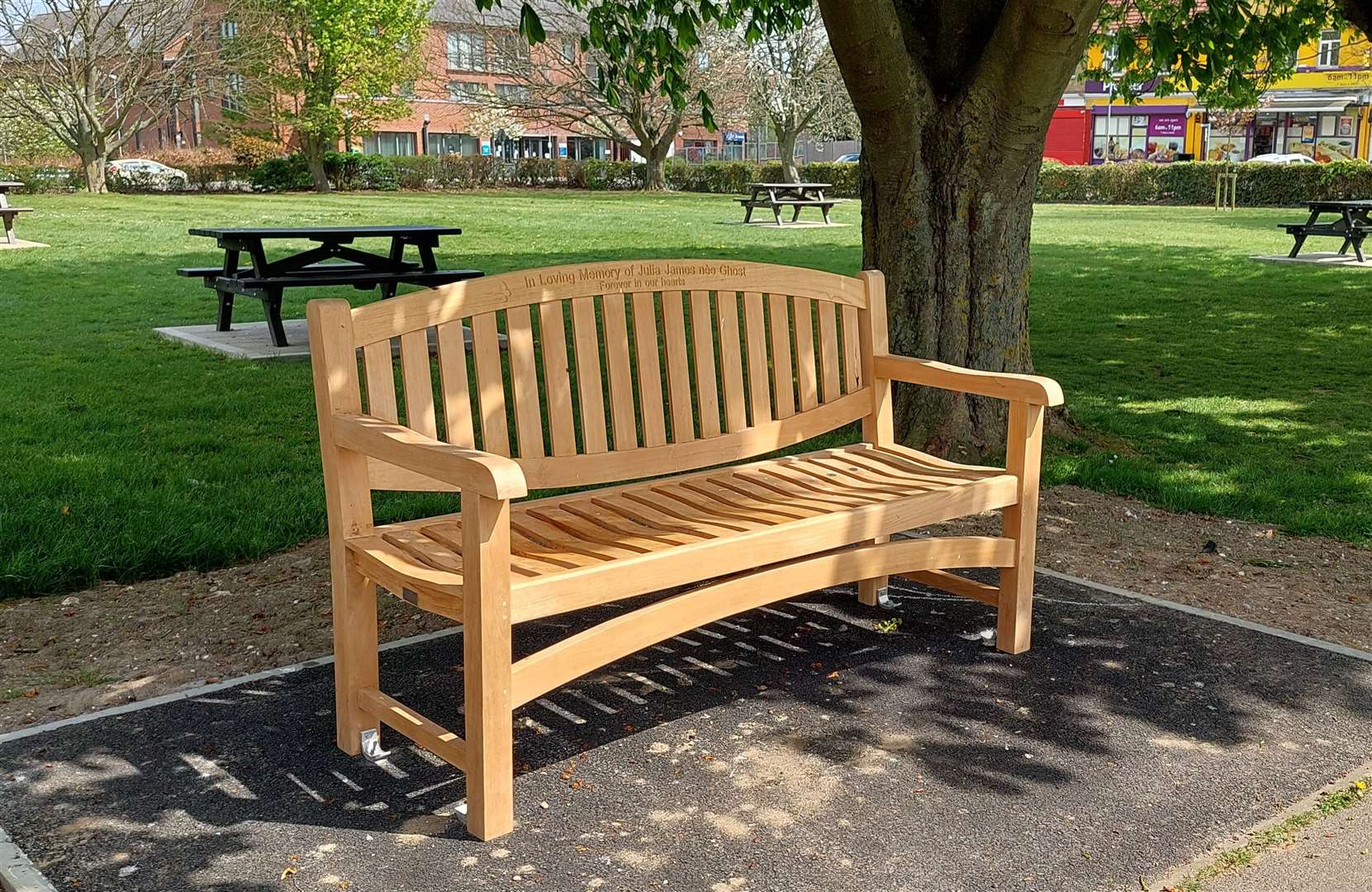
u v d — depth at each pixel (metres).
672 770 3.06
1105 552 4.98
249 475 5.95
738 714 3.40
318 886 2.54
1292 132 52.59
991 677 3.66
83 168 37.09
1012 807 2.88
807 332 4.08
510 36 43.22
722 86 42.50
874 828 2.78
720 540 3.07
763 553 3.16
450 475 2.61
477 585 2.59
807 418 4.08
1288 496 5.85
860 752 3.17
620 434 3.62
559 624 4.18
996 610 4.26
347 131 43.72
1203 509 5.60
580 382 3.54
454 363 3.26
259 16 39.41
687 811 2.86
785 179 43.50
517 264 16.58
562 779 3.02
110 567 4.56
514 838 2.73
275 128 44.34
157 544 4.70
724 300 3.84
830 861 2.65
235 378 8.52
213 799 2.90
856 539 3.37
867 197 6.31
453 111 60.62
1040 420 3.76
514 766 3.08
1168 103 52.72
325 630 4.04
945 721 3.35
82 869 2.59
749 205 26.38
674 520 3.36
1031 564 3.84
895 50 5.66
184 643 3.95
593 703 3.48
